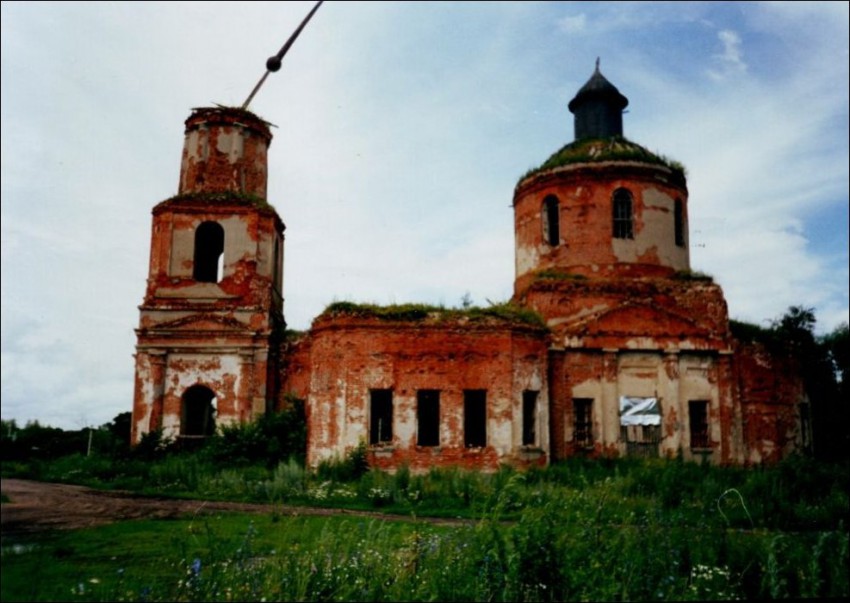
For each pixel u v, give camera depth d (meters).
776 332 30.33
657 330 27.77
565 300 28.00
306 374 30.38
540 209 31.45
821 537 8.52
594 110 33.44
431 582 7.73
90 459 26.05
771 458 28.48
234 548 11.16
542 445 25.48
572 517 10.06
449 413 24.88
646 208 30.31
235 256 30.94
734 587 8.09
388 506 18.34
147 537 12.16
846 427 32.00
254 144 33.22
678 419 27.14
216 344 29.91
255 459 26.16
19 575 8.65
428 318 25.55
